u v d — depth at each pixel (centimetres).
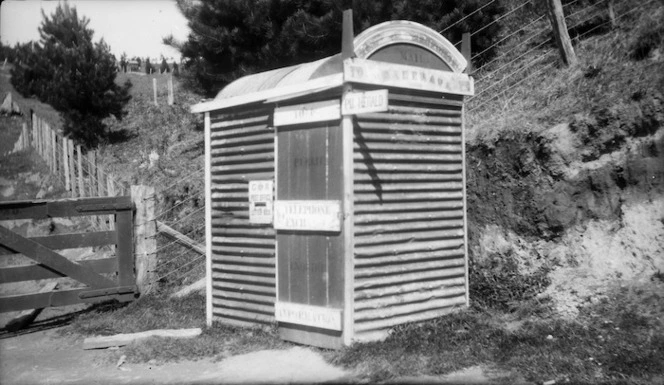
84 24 2186
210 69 1498
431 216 811
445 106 837
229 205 890
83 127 2105
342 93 735
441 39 831
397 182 782
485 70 1349
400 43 791
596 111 901
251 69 1420
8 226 1516
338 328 736
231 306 887
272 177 834
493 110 1121
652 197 827
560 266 859
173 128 2147
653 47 947
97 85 2078
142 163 1870
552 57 1195
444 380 645
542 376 636
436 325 775
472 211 989
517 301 834
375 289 758
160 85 2947
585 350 677
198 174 1552
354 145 742
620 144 870
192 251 1236
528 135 945
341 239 740
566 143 905
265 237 843
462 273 845
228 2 1388
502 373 655
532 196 919
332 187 750
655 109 847
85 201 1052
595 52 1058
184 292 1098
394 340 739
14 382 743
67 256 1373
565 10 1278
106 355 823
